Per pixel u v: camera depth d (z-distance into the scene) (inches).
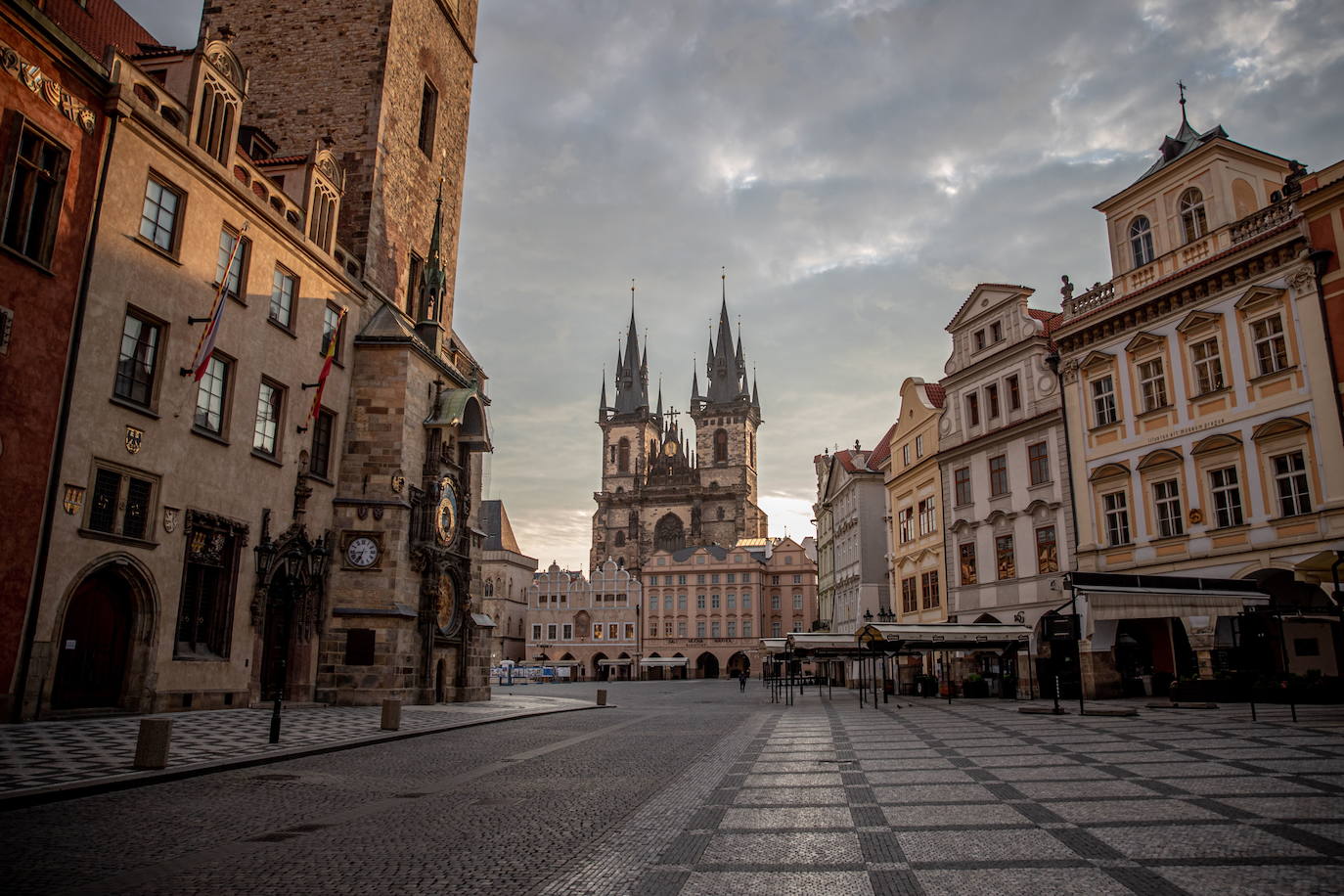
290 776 598.9
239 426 1143.0
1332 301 1128.2
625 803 487.5
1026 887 293.3
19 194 842.2
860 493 2805.1
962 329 1913.1
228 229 1144.2
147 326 997.8
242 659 1126.4
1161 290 1357.0
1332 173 1134.4
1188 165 1381.6
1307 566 910.4
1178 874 304.5
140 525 969.5
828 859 342.6
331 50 1631.4
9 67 820.6
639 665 5669.3
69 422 869.8
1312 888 281.6
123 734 760.3
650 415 7347.4
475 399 1619.1
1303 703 1123.9
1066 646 1611.7
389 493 1384.1
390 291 1612.9
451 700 1517.0
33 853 359.3
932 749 733.3
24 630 816.9
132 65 970.1
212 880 319.9
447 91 1904.5
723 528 6545.3
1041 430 1630.2
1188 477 1312.7
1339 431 1108.5
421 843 382.9
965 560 1850.4
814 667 3890.3
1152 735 778.8
